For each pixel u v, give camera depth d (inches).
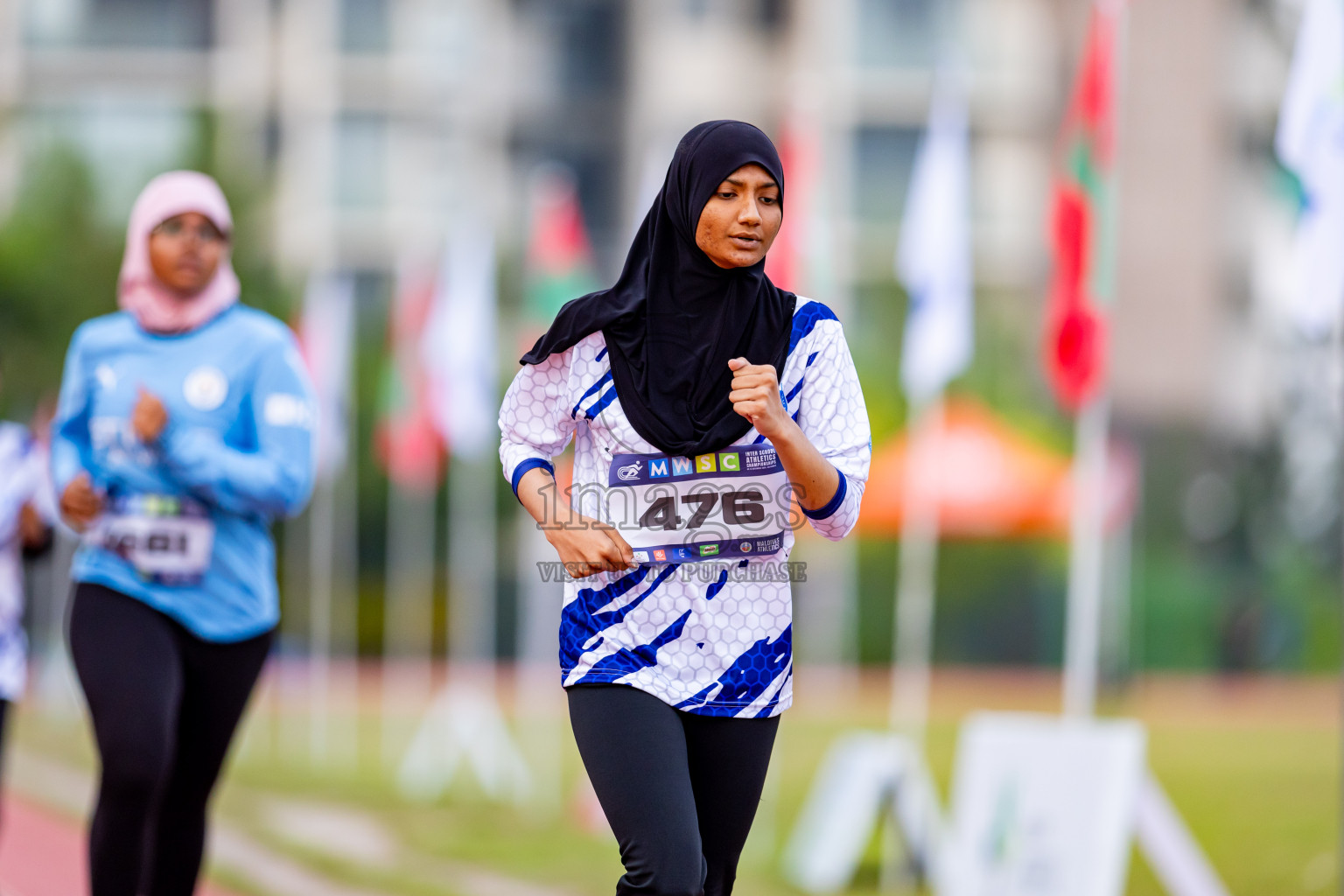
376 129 4158.5
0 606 649.0
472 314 1728.6
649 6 4254.4
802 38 4124.0
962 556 2768.2
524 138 4242.1
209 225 524.4
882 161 4010.8
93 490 502.3
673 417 362.9
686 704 361.1
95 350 528.7
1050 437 2753.4
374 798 1152.2
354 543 2950.3
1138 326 4111.7
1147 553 3314.5
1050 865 640.4
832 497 352.2
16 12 4023.1
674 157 364.2
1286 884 763.4
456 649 2970.0
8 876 775.7
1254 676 2827.3
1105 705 2143.2
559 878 807.1
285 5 4126.5
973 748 671.1
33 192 2701.8
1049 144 4067.4
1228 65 4126.5
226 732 521.3
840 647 2780.5
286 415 520.7
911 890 794.2
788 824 1015.6
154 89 4067.4
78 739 1541.6
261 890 751.7
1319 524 3299.7
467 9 4185.5
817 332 372.2
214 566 509.7
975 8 4050.2
